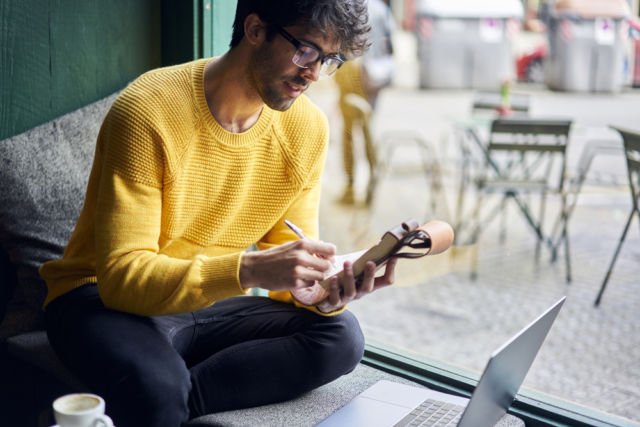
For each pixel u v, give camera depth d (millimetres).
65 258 1688
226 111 1571
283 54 1448
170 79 1564
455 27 9281
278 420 1568
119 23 2145
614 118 5613
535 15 7512
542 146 4469
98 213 1511
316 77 1475
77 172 1958
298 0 1390
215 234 1658
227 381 1593
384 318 3818
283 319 1703
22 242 1876
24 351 1798
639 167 3287
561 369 3090
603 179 4914
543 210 4836
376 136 7641
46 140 1937
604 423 1724
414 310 3928
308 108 1705
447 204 5836
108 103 2082
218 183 1610
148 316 1585
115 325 1523
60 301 1641
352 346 1659
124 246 1486
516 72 8125
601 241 4781
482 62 9062
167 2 2193
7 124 1992
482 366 3203
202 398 1586
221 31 2201
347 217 5484
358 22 1433
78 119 2008
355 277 1462
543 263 4602
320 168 1735
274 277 1419
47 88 2045
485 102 5402
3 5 1937
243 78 1535
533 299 4031
